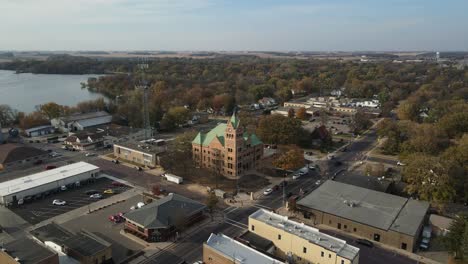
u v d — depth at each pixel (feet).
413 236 283.18
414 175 365.40
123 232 309.22
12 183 392.47
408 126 578.25
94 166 454.40
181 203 332.39
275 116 612.29
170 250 284.61
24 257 233.14
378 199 352.08
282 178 450.71
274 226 282.56
